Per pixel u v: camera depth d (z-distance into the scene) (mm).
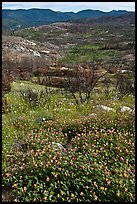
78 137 11703
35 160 9570
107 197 8289
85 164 9297
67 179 8789
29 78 34031
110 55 84500
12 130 13078
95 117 13891
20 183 8680
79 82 25281
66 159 9555
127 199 8188
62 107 18062
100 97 22156
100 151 10523
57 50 98938
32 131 12648
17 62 40250
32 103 18609
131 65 50281
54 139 11781
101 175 8883
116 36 147625
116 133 12289
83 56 83688
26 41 77375
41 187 8461
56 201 8109
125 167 9477
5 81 21266
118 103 18047
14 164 9617
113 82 33188
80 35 161250
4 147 10805
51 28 173875
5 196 8391
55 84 29531
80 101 19812
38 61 44906
